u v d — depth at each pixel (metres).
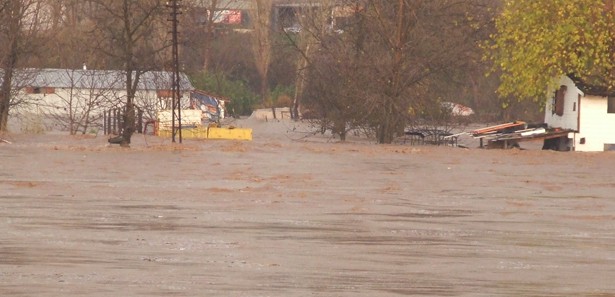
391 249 26.39
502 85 71.19
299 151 61.91
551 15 68.25
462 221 32.47
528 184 46.03
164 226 29.75
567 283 22.30
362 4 74.69
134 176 46.03
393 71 72.19
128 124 63.03
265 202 36.44
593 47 67.94
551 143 71.94
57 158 54.31
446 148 67.19
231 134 74.56
